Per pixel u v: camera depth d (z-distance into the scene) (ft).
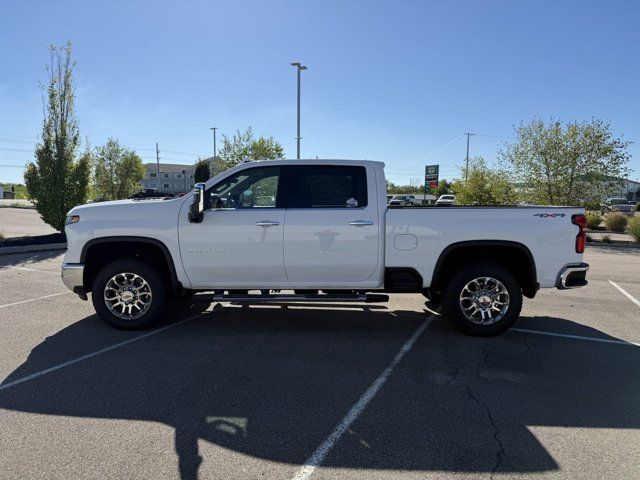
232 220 17.04
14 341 16.63
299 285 17.56
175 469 9.11
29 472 8.95
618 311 21.81
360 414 11.43
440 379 13.62
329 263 17.12
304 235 16.99
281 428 10.73
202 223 17.08
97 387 12.84
